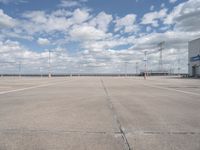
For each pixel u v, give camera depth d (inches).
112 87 913.5
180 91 712.4
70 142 181.6
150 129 223.9
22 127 228.5
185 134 207.0
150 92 669.3
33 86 968.9
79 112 317.7
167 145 175.9
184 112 321.1
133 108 357.1
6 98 493.0
